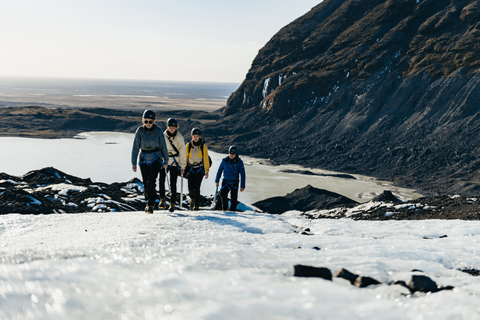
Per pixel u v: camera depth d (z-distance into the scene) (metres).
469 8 129.88
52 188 14.75
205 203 18.55
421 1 148.50
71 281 1.60
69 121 180.50
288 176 94.62
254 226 6.03
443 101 112.31
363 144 111.12
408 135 107.88
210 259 2.41
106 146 136.75
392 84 127.06
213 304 1.36
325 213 14.73
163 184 7.76
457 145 96.81
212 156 119.69
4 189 12.27
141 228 4.81
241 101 181.88
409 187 82.69
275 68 175.75
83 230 4.98
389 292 2.13
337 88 139.75
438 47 128.12
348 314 1.40
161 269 2.01
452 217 10.20
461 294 1.88
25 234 4.93
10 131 160.62
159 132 7.29
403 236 6.28
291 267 2.46
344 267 2.65
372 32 153.25
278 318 1.28
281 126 138.62
